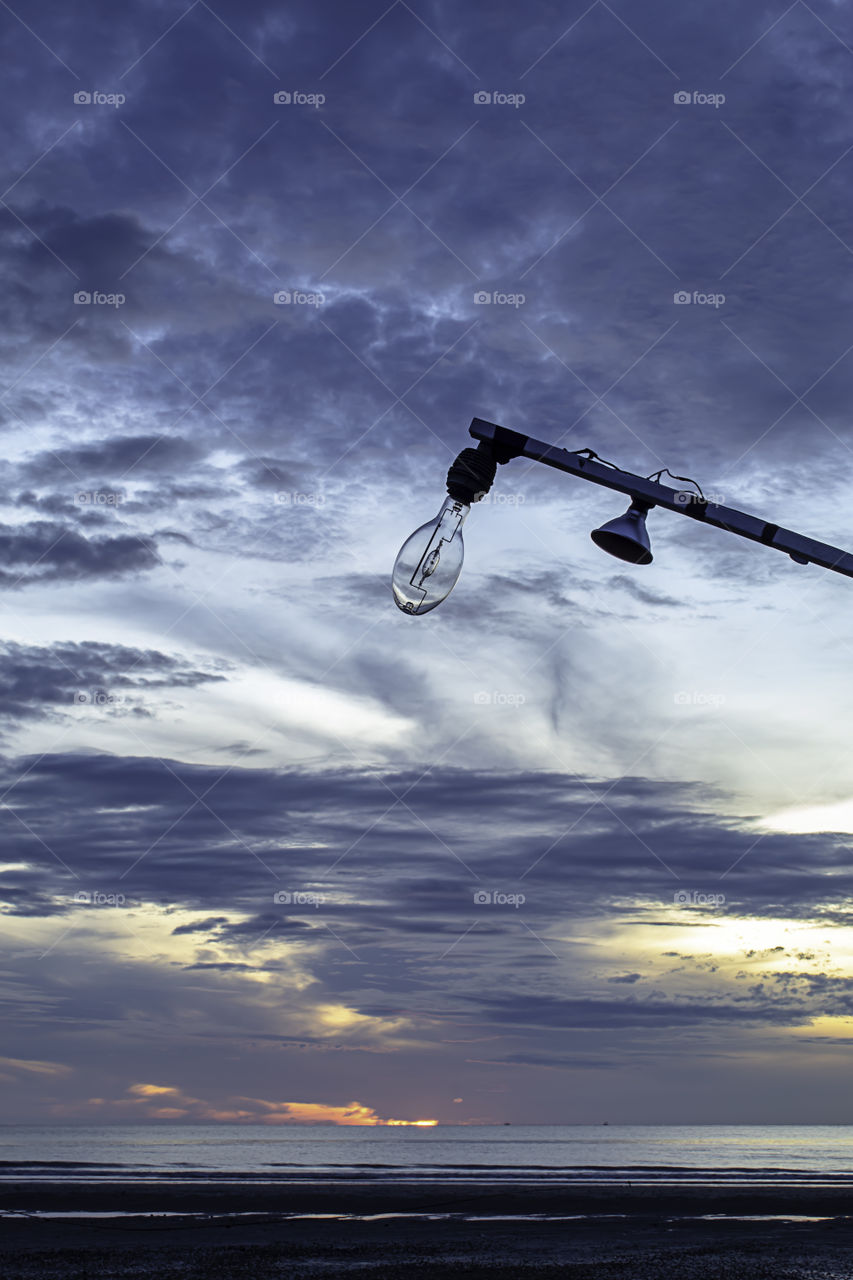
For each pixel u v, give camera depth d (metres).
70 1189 33.12
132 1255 18.95
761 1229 24.08
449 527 4.92
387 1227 23.83
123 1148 102.12
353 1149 114.00
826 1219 26.61
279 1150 103.56
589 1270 17.38
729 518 4.99
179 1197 30.67
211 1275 16.62
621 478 5.07
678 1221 25.92
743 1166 63.16
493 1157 84.25
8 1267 17.56
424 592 4.84
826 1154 94.00
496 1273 16.97
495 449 5.02
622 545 5.18
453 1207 29.19
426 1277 16.48
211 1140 160.00
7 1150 91.50
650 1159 78.81
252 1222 24.62
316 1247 20.20
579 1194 33.91
